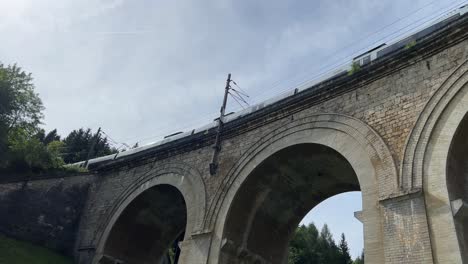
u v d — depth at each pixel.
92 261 22.38
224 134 20.36
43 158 26.95
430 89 13.63
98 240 22.91
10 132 25.98
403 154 13.26
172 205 23.84
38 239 23.17
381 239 12.62
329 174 18.64
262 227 19.48
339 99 16.39
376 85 15.42
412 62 14.65
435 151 12.55
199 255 17.69
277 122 18.30
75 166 28.14
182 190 20.48
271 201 19.39
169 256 38.31
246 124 19.45
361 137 14.80
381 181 13.47
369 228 13.07
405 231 12.09
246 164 18.42
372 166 13.99
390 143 13.84
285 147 17.25
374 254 12.56
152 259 24.70
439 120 12.91
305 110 17.41
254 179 18.27
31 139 27.16
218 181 19.09
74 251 23.53
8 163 25.34
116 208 23.30
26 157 26.06
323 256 64.69
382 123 14.45
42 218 23.86
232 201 18.00
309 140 16.52
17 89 26.89
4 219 22.88
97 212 24.17
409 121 13.67
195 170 20.53
